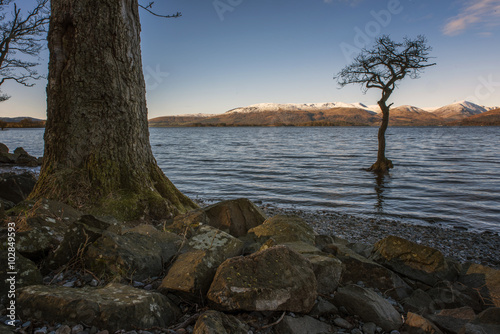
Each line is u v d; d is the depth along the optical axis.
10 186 7.53
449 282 3.93
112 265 3.19
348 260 4.17
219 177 22.91
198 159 36.47
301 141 83.38
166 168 27.89
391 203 14.97
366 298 3.19
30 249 3.31
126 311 2.39
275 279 2.91
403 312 3.51
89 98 5.86
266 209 13.07
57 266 3.30
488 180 21.31
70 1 5.71
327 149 53.62
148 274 3.38
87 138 5.86
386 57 22.91
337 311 3.22
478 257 7.37
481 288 3.79
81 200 5.46
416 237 9.16
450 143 69.50
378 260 4.42
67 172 5.62
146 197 6.04
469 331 2.64
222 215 5.67
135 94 6.40
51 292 2.49
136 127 6.45
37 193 5.49
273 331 2.71
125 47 6.14
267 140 90.25
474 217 12.50
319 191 17.86
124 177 6.12
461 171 25.81
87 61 5.81
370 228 10.04
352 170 26.72
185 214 5.33
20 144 57.59
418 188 18.70
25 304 2.41
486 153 43.47
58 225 3.89
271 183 20.44
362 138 100.62
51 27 5.86
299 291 2.93
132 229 4.05
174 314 2.79
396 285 3.93
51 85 5.87
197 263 3.10
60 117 5.83
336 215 12.16
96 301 2.40
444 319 3.13
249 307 2.70
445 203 14.92
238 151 49.59
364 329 2.95
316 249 4.30
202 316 2.47
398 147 57.38
